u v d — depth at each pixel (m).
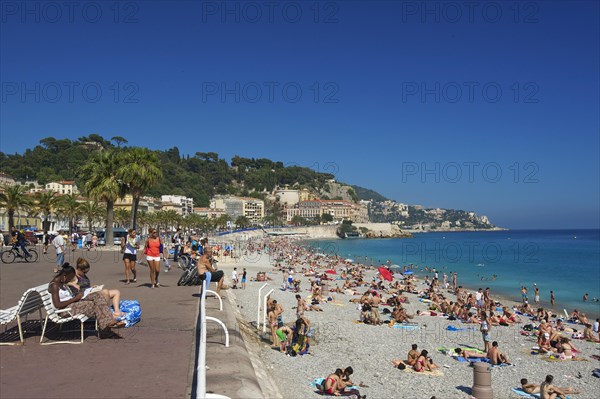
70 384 6.84
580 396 15.14
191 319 11.71
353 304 31.80
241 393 6.93
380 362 16.41
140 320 11.45
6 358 8.08
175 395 6.51
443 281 53.94
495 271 70.75
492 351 18.42
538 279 59.34
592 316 34.38
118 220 114.31
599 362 19.72
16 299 13.98
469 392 14.00
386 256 107.75
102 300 9.38
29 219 80.38
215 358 8.61
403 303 34.72
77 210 80.00
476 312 31.12
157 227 137.25
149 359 8.20
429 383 14.62
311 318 24.83
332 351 17.11
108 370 7.53
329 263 72.50
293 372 13.20
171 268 26.42
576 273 66.75
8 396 6.32
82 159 190.25
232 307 16.75
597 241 197.50
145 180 46.53
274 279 47.06
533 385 15.12
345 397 11.88
